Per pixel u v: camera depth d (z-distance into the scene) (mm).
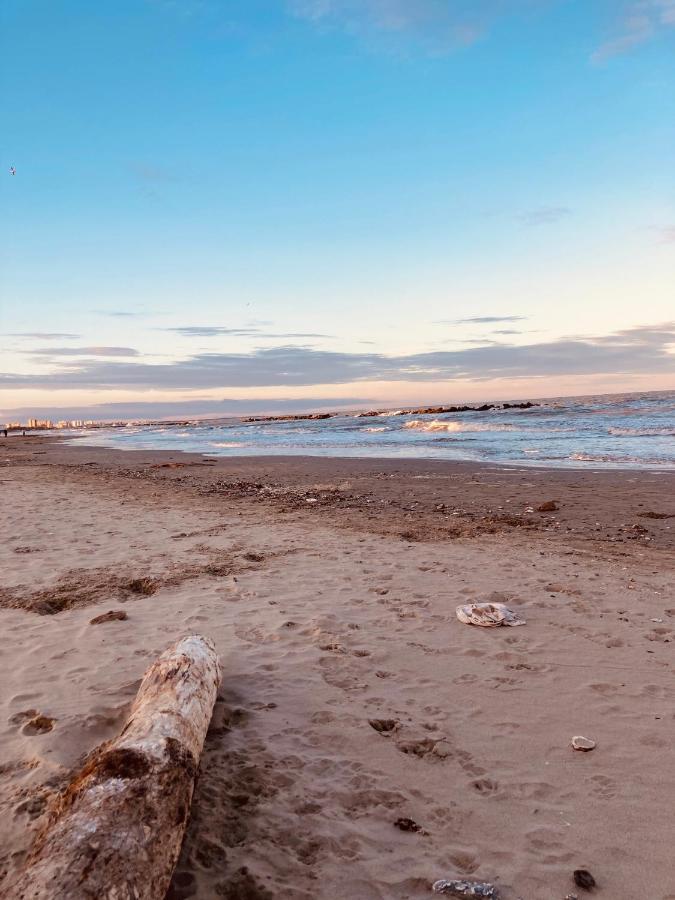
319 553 8266
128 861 2250
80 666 4590
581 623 5523
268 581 6930
